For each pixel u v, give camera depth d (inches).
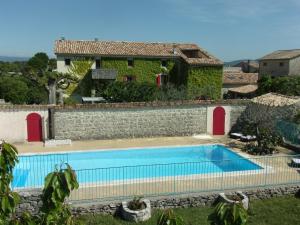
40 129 946.1
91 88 1684.3
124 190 580.7
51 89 1258.0
